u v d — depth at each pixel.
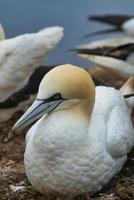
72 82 5.42
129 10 14.78
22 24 14.47
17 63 7.77
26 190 6.15
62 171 5.53
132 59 8.72
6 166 6.85
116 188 6.02
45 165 5.54
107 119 5.93
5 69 7.76
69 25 14.42
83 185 5.65
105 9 14.94
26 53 7.77
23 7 15.06
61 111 5.49
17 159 7.09
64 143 5.43
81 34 14.09
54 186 5.64
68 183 5.59
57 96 5.42
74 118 5.48
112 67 8.73
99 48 9.06
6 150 7.33
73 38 13.96
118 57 8.85
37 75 8.10
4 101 7.87
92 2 15.13
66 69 5.46
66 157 5.48
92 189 5.76
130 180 6.18
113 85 9.26
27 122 5.45
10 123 8.07
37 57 7.84
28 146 5.71
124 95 6.79
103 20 11.10
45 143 5.44
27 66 7.82
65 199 5.76
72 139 5.44
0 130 7.93
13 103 7.93
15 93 7.98
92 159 5.57
